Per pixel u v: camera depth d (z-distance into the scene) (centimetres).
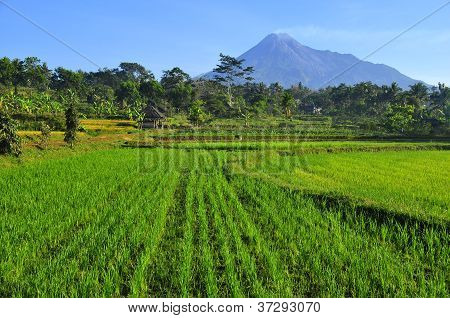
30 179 1642
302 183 1695
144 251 855
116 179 1747
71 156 2761
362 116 10544
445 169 2212
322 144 3794
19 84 9775
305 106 12925
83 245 867
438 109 9344
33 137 3262
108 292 665
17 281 688
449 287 725
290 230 1005
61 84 10088
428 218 1066
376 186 1609
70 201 1245
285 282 718
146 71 14588
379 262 796
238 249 873
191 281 732
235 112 9094
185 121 7431
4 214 1084
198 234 996
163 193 1487
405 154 3222
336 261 812
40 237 891
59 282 681
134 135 4819
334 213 1207
